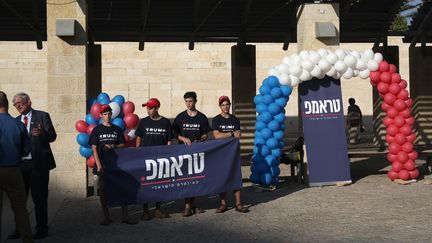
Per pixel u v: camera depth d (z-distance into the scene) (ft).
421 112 59.31
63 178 32.53
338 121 34.96
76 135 32.71
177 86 80.79
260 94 33.47
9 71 76.95
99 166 24.21
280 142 33.24
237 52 56.39
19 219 20.01
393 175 35.24
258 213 26.50
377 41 58.03
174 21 52.75
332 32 35.68
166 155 25.50
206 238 21.59
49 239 22.11
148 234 22.56
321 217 25.16
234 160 26.63
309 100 34.86
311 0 36.81
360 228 22.70
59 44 32.73
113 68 79.56
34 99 77.41
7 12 50.11
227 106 27.55
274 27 55.26
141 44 54.85
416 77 59.41
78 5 32.89
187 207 26.11
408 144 34.94
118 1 48.73
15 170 19.81
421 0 53.21
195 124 26.96
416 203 27.96
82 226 24.52
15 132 19.86
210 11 51.65
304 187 34.42
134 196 24.84
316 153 34.63
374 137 60.90
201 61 81.15
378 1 52.60
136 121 30.99
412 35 57.36
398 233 21.59
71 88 32.78
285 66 33.42
